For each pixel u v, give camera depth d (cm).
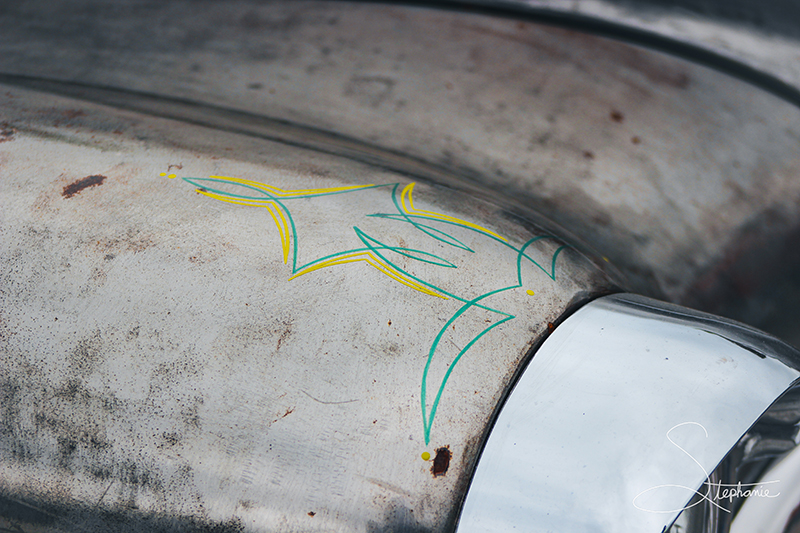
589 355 56
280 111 81
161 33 99
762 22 94
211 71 89
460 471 54
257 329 56
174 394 56
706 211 78
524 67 91
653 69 91
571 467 53
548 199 74
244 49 95
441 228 62
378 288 58
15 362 57
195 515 55
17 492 56
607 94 87
